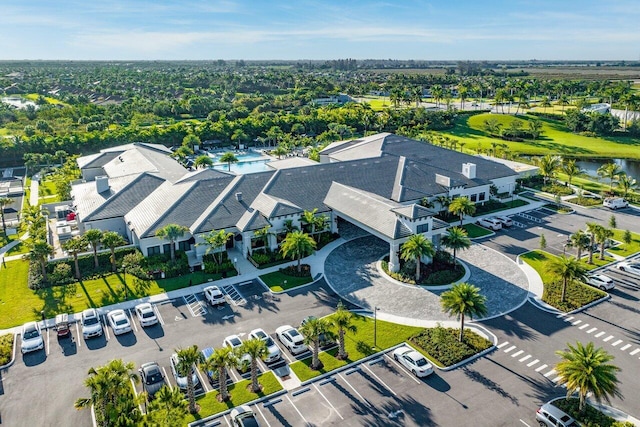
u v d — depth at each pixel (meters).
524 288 59.25
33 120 176.62
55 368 45.28
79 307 56.12
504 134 168.75
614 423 34.19
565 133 176.00
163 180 84.56
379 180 84.12
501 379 42.78
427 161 97.00
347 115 177.38
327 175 82.69
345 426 37.56
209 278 62.88
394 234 62.09
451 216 84.44
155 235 66.38
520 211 88.50
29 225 79.75
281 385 42.34
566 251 70.25
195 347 38.53
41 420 38.81
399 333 50.09
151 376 42.03
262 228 67.94
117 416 33.22
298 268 63.53
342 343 45.91
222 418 38.47
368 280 61.97
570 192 99.25
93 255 67.94
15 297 58.56
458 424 37.53
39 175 122.25
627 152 150.38
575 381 36.78
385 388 41.88
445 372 43.94
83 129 164.00
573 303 55.12
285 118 171.25
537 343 47.97
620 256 68.12
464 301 46.97
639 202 93.62
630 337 48.78
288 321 52.75
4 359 46.19
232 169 128.62
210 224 68.94
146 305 54.34
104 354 47.34
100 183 82.75
